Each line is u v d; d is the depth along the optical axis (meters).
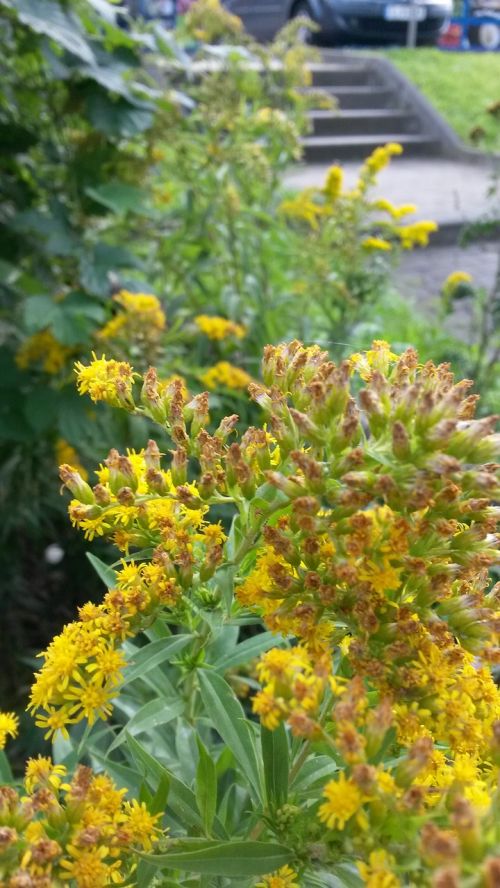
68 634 0.33
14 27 0.83
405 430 0.30
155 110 0.92
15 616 1.00
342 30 3.89
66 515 1.00
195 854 0.30
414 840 0.26
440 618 0.32
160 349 0.87
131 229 1.07
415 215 2.38
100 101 0.87
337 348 1.04
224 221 1.16
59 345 0.85
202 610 0.35
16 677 0.93
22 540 1.05
